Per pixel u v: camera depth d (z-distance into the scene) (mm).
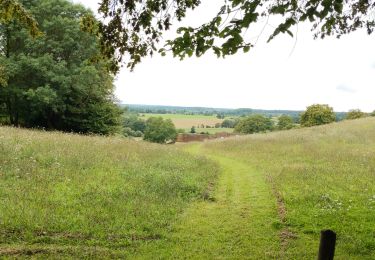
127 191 11211
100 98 39656
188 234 8656
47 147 15438
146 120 108688
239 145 30328
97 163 14125
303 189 12648
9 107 36188
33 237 7695
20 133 18391
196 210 10523
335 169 16266
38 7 31984
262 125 103812
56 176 11820
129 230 8531
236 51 5699
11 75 30062
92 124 38656
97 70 34875
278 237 8602
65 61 33469
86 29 7395
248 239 8461
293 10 5406
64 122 37875
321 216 9836
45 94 31141
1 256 6848
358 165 17125
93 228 8336
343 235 8594
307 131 37625
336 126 41531
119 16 6676
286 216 9852
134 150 18719
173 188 12383
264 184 14141
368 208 10383
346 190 12484
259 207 10922
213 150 30141
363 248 7910
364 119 50375
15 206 8938
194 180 14047
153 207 10156
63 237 7859
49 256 7047
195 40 5875
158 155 18859
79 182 11523
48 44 31797
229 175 16750
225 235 8656
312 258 7492
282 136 33312
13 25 29422
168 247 7895
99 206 9648
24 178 11328
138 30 6691
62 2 33406
